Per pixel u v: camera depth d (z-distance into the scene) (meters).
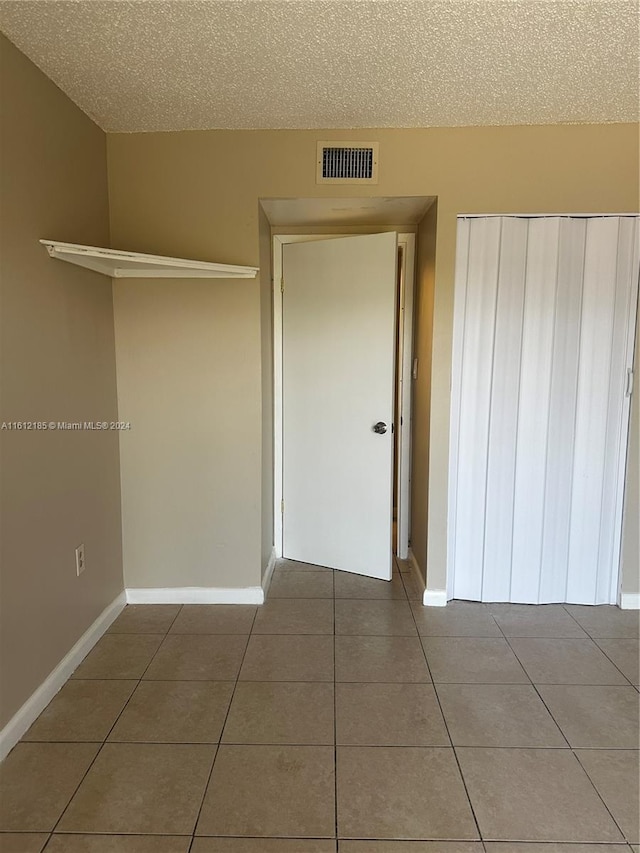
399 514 3.40
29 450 1.87
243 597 2.80
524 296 2.61
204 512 2.75
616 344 2.63
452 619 2.66
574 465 2.73
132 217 2.57
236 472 2.72
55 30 1.69
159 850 1.42
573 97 2.18
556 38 1.74
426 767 1.70
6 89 1.72
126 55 1.84
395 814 1.53
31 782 1.63
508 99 2.20
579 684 2.14
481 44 1.78
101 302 2.46
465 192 2.52
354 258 3.00
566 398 2.68
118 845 1.43
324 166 2.53
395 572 3.24
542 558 2.79
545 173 2.49
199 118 2.38
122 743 1.79
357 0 1.55
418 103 2.24
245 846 1.43
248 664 2.26
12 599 1.78
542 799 1.59
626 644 2.44
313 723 1.90
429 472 2.71
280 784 1.63
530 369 2.66
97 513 2.44
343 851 1.42
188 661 2.28
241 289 2.61
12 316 1.76
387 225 3.18
